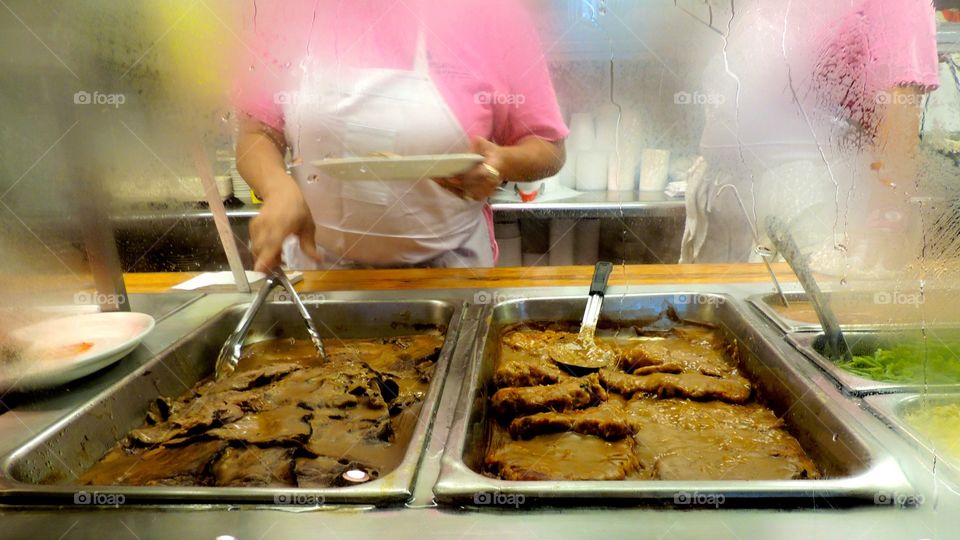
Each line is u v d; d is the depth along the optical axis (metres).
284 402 1.27
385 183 2.00
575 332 1.66
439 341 1.62
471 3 1.81
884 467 0.83
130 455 1.12
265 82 1.78
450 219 2.11
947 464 0.85
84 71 1.34
